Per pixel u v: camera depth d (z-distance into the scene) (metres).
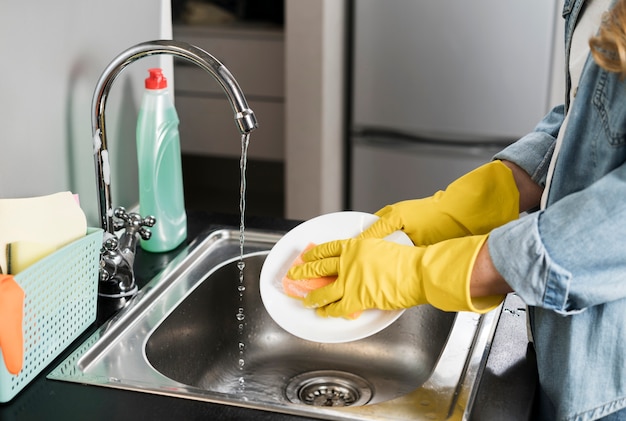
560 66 2.97
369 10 3.10
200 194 4.18
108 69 1.15
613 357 0.93
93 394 0.99
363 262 1.06
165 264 1.36
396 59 3.13
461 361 1.09
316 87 3.11
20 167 1.18
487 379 1.05
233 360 1.41
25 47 1.16
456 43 3.04
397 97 3.18
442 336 1.30
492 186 1.22
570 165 0.96
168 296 1.27
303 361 1.40
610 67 0.85
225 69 1.11
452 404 0.99
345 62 3.32
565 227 0.88
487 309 0.97
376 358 1.37
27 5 1.15
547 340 0.98
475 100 3.09
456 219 1.22
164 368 1.21
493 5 2.95
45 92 1.21
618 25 0.84
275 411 0.96
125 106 1.46
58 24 1.23
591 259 0.88
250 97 3.78
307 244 1.24
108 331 1.13
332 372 1.37
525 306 1.23
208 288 1.35
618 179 0.86
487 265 0.95
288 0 3.02
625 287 0.89
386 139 3.26
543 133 1.23
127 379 1.02
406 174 3.28
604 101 0.90
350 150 3.43
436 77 3.11
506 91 3.05
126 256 1.23
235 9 3.79
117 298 1.23
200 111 3.85
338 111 3.31
